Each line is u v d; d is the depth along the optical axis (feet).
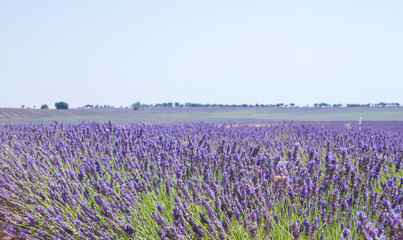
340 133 20.94
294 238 7.47
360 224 6.03
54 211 9.79
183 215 8.23
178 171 11.13
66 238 9.14
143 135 17.34
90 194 11.04
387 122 60.34
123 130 14.02
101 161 14.01
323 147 18.47
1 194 11.69
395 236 5.83
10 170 12.91
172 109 186.91
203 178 10.85
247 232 8.09
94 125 23.85
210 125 30.96
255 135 22.71
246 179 10.14
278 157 12.32
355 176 9.64
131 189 10.33
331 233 8.13
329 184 9.42
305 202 8.95
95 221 9.27
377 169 9.70
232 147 13.42
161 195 10.82
